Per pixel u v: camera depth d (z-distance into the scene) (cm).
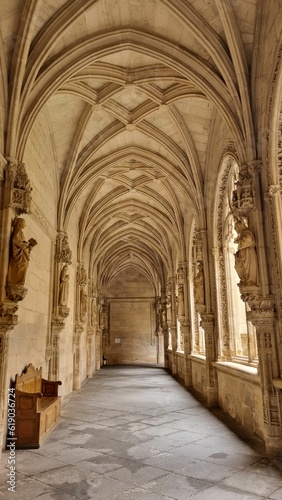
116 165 1523
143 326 3462
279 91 685
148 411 1119
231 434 839
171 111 1175
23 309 862
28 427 743
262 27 759
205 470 607
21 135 801
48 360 1127
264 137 752
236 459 662
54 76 872
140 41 912
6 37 743
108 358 3400
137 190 1855
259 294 737
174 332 2305
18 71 762
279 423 688
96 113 1236
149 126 1284
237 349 1176
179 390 1586
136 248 3055
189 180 1334
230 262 1220
